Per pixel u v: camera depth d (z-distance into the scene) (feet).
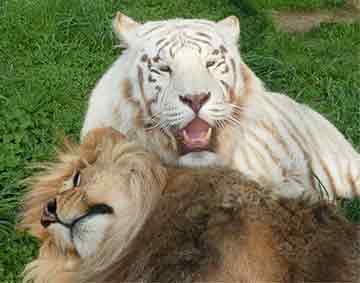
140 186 22.93
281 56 49.55
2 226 32.19
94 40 49.78
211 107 27.30
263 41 51.21
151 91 28.27
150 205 22.82
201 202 22.24
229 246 21.26
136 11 54.39
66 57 48.19
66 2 52.54
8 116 38.50
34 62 47.73
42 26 50.70
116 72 30.30
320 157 35.22
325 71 47.98
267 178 30.63
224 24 30.45
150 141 28.68
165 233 22.18
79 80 45.57
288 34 52.95
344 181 36.22
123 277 22.52
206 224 21.76
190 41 28.45
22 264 30.81
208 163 27.96
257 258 21.18
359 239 23.02
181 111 27.07
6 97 42.60
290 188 30.71
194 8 56.03
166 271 21.61
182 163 27.99
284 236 21.80
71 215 22.90
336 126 42.06
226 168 24.30
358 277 21.91
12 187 34.22
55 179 25.22
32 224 25.46
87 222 22.81
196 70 27.63
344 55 50.62
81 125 39.75
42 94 42.42
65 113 41.50
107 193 22.77
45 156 36.09
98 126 30.12
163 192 23.21
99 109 30.42
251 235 21.45
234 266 21.09
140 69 28.84
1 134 37.73
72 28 50.60
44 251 24.67
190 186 22.82
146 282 21.89
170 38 28.55
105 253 22.88
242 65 30.25
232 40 30.30
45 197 25.22
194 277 21.17
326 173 35.27
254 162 30.35
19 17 51.44
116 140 24.16
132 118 29.04
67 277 23.72
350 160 36.86
